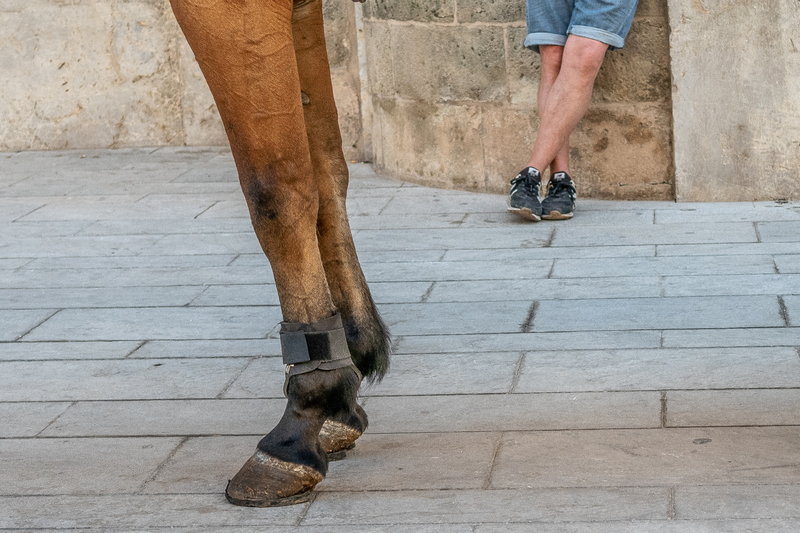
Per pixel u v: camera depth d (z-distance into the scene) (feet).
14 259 15.26
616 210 16.31
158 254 15.20
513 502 6.97
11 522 7.15
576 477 7.31
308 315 7.14
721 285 12.00
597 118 16.89
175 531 6.89
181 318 12.13
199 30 6.24
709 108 16.08
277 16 6.34
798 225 14.55
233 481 7.35
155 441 8.59
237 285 13.42
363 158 21.88
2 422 9.20
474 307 11.85
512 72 17.42
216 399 9.53
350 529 6.75
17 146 24.44
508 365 9.91
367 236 15.56
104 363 10.71
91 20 23.65
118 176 21.25
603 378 9.37
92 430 8.91
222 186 19.98
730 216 15.37
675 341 10.23
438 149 18.62
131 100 24.06
